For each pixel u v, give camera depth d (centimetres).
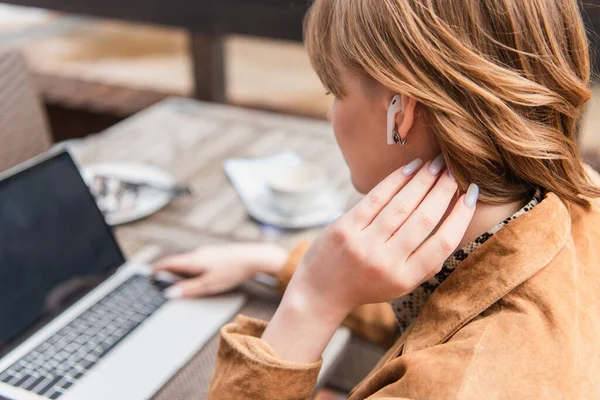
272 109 254
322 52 60
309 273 63
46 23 346
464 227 58
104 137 152
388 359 62
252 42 380
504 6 52
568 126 57
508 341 50
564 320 52
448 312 56
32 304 85
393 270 59
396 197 59
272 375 63
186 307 92
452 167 57
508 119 53
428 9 52
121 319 88
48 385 75
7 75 130
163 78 309
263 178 131
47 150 139
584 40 57
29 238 88
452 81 52
